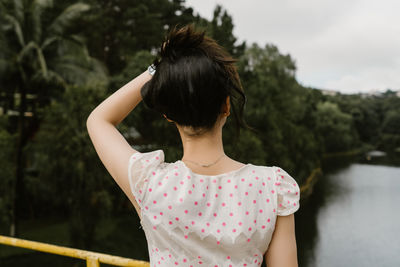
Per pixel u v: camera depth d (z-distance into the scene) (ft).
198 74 2.20
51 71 53.57
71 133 45.57
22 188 57.98
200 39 2.35
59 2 61.87
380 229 78.95
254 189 2.31
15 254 48.49
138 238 56.18
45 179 47.16
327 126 240.53
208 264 2.21
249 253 2.22
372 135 315.58
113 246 52.95
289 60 116.67
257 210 2.26
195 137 2.43
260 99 84.28
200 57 2.26
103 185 48.62
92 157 45.42
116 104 2.64
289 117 112.27
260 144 70.44
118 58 79.51
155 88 2.33
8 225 60.54
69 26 58.85
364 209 96.58
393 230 77.77
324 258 63.21
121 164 2.41
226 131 50.01
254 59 116.88
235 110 2.37
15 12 53.31
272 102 98.27
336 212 93.35
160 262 2.31
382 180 142.92
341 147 248.93
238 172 2.35
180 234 2.24
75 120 45.68
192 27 2.39
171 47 2.39
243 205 2.26
